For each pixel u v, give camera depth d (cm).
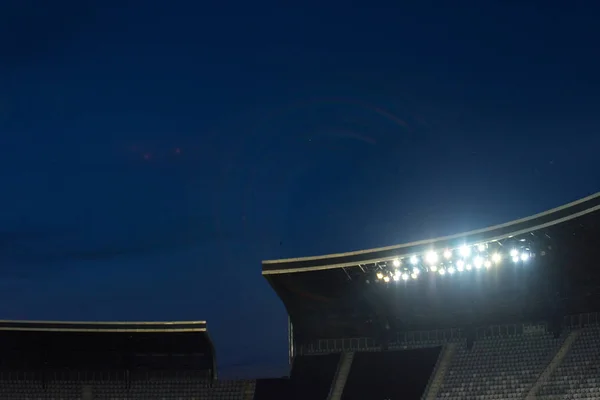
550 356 8294
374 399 8888
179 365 10106
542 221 7638
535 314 8669
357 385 9138
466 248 8106
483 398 8231
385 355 9381
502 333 8950
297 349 9862
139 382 10050
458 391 8475
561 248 7906
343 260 8981
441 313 9150
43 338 9800
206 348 10012
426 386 8744
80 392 9906
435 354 9119
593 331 8269
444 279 8875
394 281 9012
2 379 9888
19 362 9975
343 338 9700
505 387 8212
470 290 8825
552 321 8569
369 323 9519
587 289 8194
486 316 8962
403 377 8994
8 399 9725
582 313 8431
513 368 8406
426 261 8419
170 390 9925
